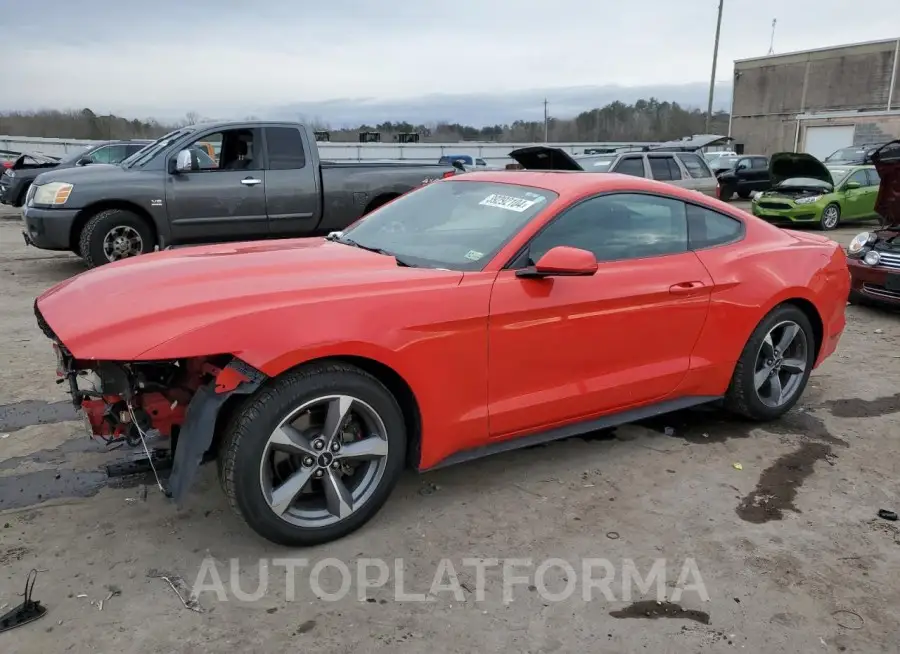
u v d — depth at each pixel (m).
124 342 2.62
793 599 2.73
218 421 2.88
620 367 3.71
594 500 3.46
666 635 2.52
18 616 2.51
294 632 2.50
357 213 9.49
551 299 3.35
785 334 4.37
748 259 4.15
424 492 3.49
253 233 9.03
